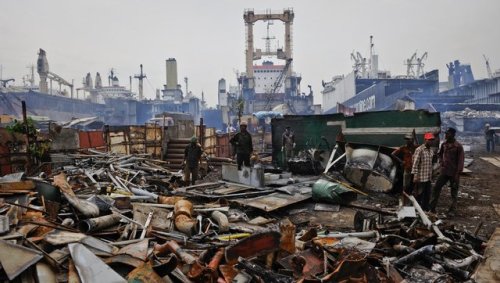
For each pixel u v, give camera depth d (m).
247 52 68.94
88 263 3.23
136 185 9.46
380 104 38.91
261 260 3.94
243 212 7.49
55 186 5.54
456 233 5.52
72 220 4.80
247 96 63.19
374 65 76.00
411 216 6.01
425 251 4.44
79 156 12.30
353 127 13.04
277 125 15.55
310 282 3.44
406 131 11.66
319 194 8.23
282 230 4.22
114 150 15.46
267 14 68.94
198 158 11.20
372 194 9.14
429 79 42.97
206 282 3.48
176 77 74.69
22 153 10.35
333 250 4.20
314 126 14.32
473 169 14.57
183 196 8.64
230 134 22.97
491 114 34.44
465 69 60.41
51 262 3.18
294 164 12.96
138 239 4.35
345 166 9.74
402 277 4.04
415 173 7.60
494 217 7.34
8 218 3.91
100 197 5.80
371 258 4.21
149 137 17.00
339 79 65.44
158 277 3.25
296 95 64.75
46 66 58.72
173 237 4.88
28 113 43.47
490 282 3.54
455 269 4.16
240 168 10.41
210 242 4.95
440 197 9.38
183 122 20.38
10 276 2.84
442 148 7.86
